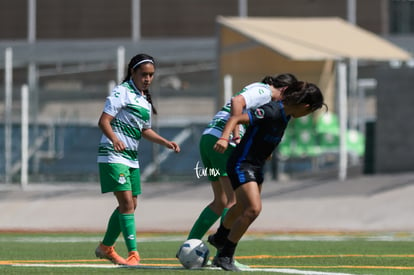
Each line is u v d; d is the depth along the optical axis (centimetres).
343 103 6762
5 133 7900
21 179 7450
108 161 2455
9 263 2602
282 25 7281
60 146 7781
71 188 7469
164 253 3284
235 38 7181
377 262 2658
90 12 12456
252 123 2131
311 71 7262
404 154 7044
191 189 7144
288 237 4700
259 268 2338
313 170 7225
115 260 2498
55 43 11150
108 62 11094
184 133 7669
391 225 5747
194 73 10738
